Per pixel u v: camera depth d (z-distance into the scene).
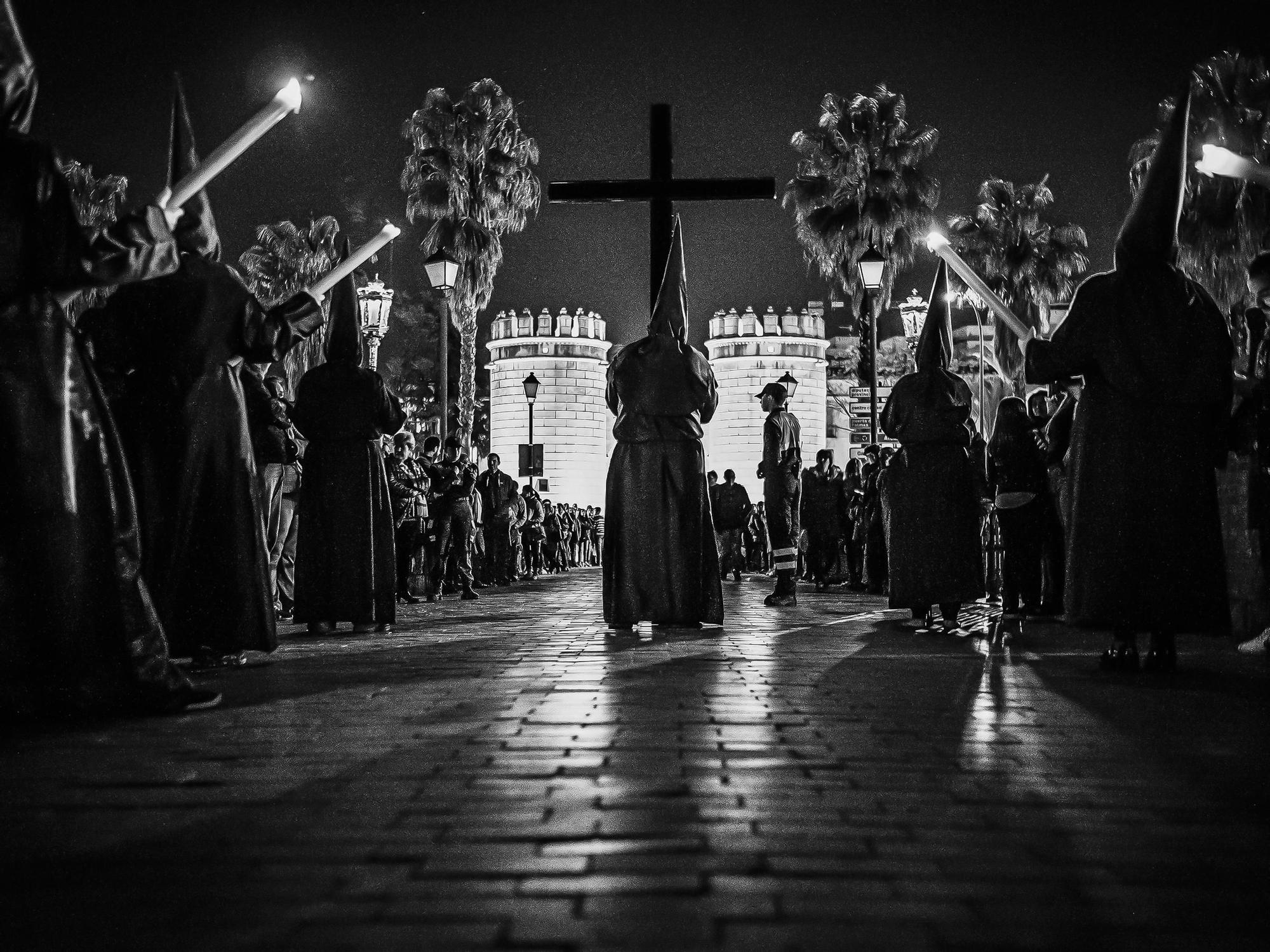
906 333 23.22
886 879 2.58
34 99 4.88
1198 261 26.50
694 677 6.27
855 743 4.22
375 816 3.13
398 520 15.30
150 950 2.17
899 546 9.91
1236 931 2.27
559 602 15.27
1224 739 4.36
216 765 3.82
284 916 2.35
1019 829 3.02
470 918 2.32
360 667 6.81
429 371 67.00
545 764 3.83
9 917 2.35
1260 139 26.33
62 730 4.52
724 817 3.12
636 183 10.36
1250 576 8.23
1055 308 24.86
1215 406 6.47
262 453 10.30
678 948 2.16
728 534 23.20
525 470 29.14
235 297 6.70
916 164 34.16
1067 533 6.78
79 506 4.79
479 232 35.81
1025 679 6.23
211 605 6.66
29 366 4.70
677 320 9.65
